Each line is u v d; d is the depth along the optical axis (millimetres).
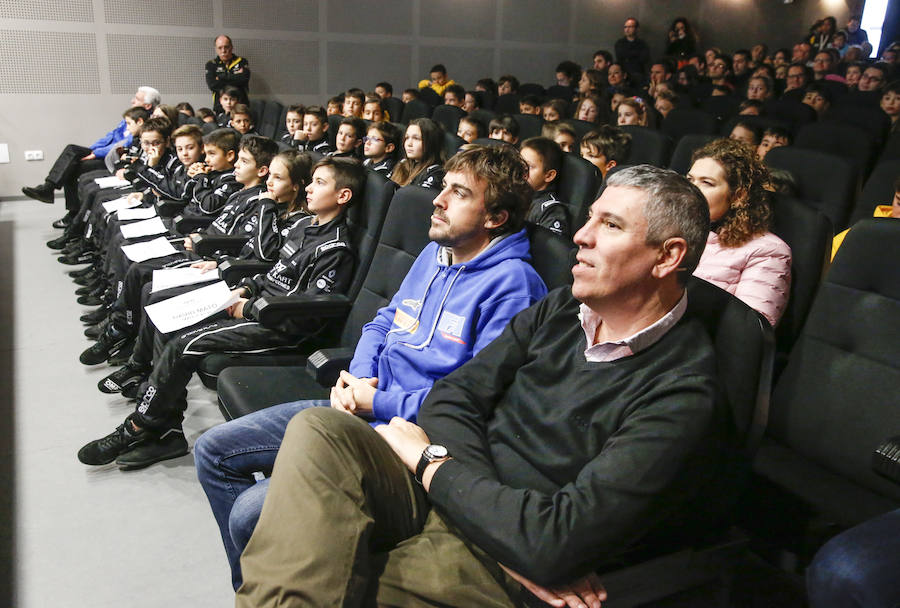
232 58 6641
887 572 924
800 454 1411
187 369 1964
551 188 2604
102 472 2025
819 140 3756
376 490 1025
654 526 970
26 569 1609
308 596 898
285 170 2498
